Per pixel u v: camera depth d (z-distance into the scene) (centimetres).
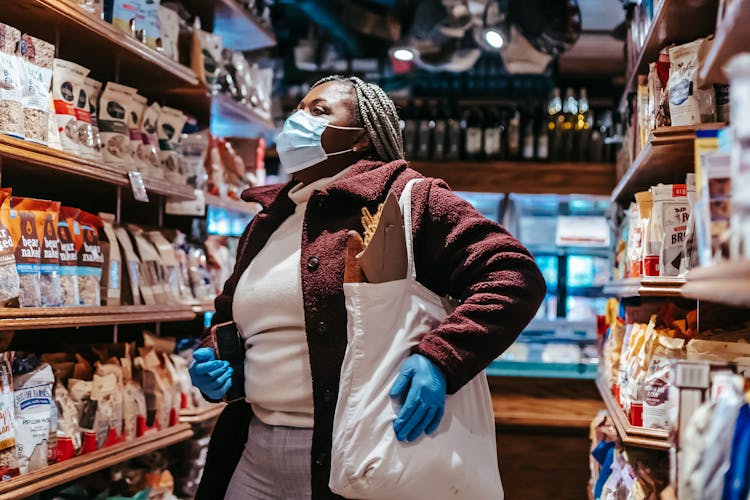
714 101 224
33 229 234
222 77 383
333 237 193
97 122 283
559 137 538
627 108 377
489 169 535
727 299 104
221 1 379
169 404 317
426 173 539
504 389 465
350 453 166
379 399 168
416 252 189
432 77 625
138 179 287
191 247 371
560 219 552
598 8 534
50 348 306
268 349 201
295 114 215
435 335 172
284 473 195
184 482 351
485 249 180
